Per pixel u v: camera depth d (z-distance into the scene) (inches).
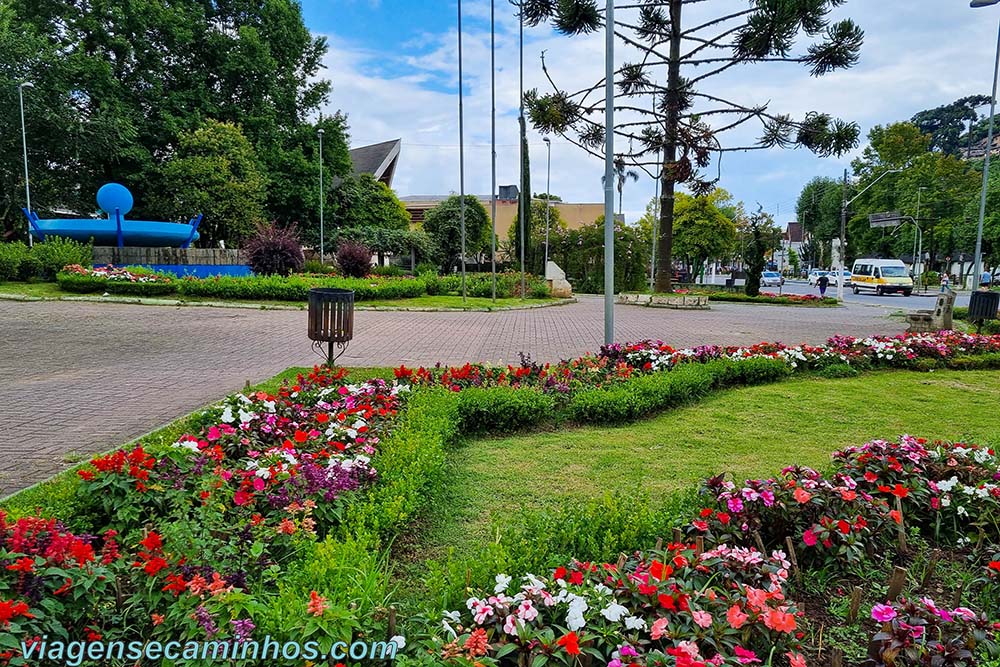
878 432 201.8
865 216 1931.6
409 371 227.5
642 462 167.5
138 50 987.3
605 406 205.9
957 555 113.5
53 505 103.3
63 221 749.3
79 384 243.4
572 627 71.4
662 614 76.9
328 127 1232.2
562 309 697.6
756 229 1013.2
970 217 1344.7
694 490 124.1
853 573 105.1
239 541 89.4
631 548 99.4
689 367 256.5
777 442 188.7
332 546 88.4
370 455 141.2
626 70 641.0
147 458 112.0
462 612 78.0
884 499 122.5
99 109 928.3
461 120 695.7
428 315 578.6
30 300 550.3
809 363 310.3
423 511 130.7
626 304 768.9
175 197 978.1
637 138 650.8
